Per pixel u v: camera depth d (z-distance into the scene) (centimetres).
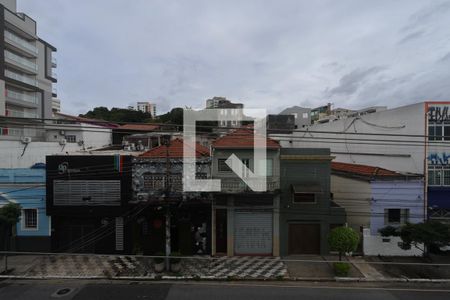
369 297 1327
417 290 1404
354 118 2538
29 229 1859
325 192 1859
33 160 2673
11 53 4147
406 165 2075
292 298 1316
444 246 1744
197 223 1873
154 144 3009
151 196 1833
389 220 1869
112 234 1864
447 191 1930
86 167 1836
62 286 1442
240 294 1357
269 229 1872
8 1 4234
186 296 1335
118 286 1445
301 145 3262
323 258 1800
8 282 1488
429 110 1970
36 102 4644
